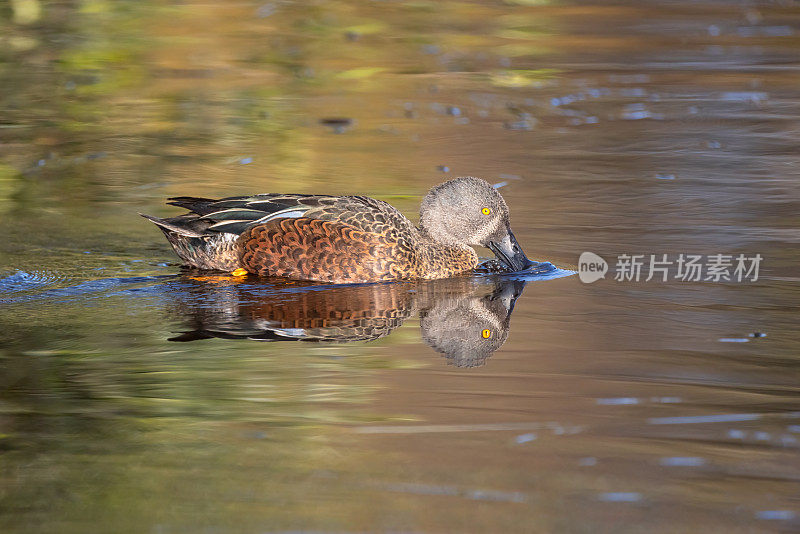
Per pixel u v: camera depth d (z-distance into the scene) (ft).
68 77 78.48
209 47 87.92
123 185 55.52
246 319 36.88
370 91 77.61
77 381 30.48
